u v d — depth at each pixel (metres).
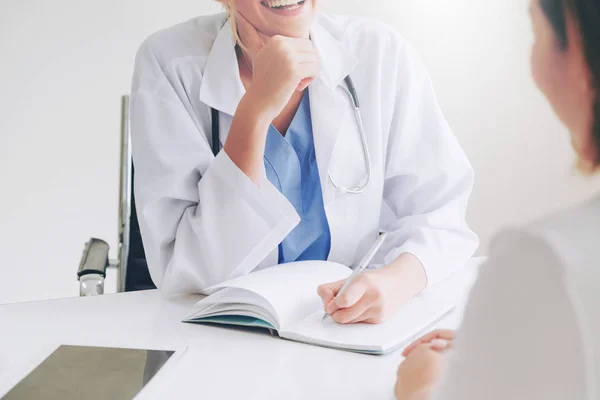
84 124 1.73
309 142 0.98
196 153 0.89
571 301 0.23
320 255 0.98
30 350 0.61
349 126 0.99
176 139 0.90
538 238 0.24
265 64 0.84
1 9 1.67
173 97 0.94
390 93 1.02
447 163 1.00
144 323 0.70
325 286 0.69
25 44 1.69
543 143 1.26
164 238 0.88
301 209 0.97
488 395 0.24
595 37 0.24
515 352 0.23
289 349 0.60
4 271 1.75
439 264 0.81
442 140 1.02
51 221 1.75
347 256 1.00
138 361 0.56
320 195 0.97
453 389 0.25
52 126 1.73
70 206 1.75
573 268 0.23
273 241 0.84
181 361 0.57
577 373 0.22
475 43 1.36
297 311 0.68
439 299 0.76
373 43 1.04
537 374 0.23
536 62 0.26
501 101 1.32
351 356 0.58
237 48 0.99
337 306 0.65
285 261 0.96
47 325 0.69
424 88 1.05
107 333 0.66
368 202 1.00
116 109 1.74
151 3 1.71
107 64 1.72
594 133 0.25
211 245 0.83
